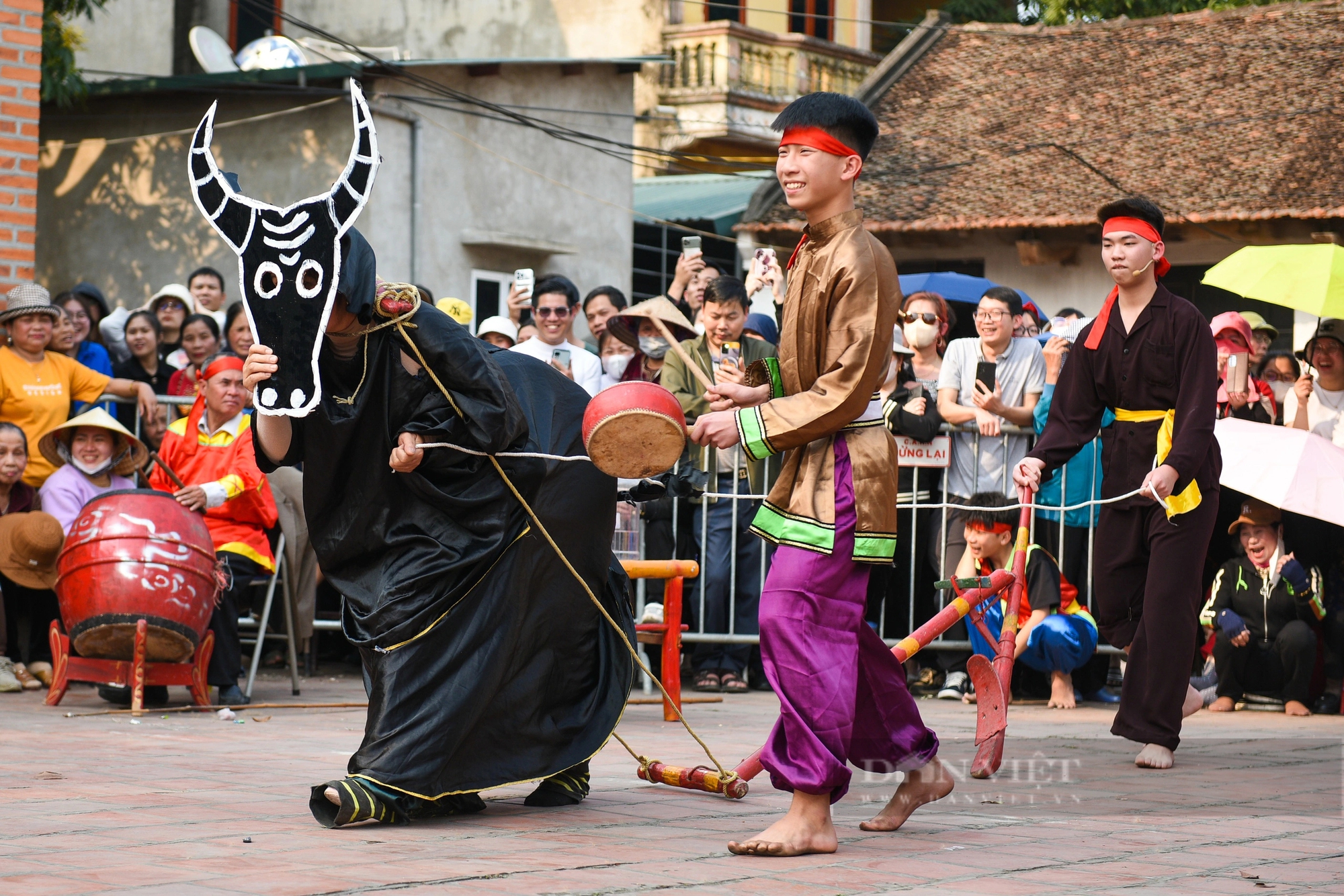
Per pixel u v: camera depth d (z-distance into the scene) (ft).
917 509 33.45
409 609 16.47
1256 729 28.14
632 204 74.23
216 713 27.43
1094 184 71.36
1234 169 69.87
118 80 63.16
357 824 16.12
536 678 17.22
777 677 15.26
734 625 32.94
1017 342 33.09
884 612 33.88
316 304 15.64
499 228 65.10
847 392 14.96
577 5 90.27
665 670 27.20
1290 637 30.78
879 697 16.26
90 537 26.68
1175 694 22.15
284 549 30.37
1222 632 31.58
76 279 63.87
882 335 15.06
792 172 15.35
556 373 18.04
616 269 70.28
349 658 38.40
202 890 12.82
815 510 15.35
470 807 17.31
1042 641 30.63
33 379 33.32
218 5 84.94
